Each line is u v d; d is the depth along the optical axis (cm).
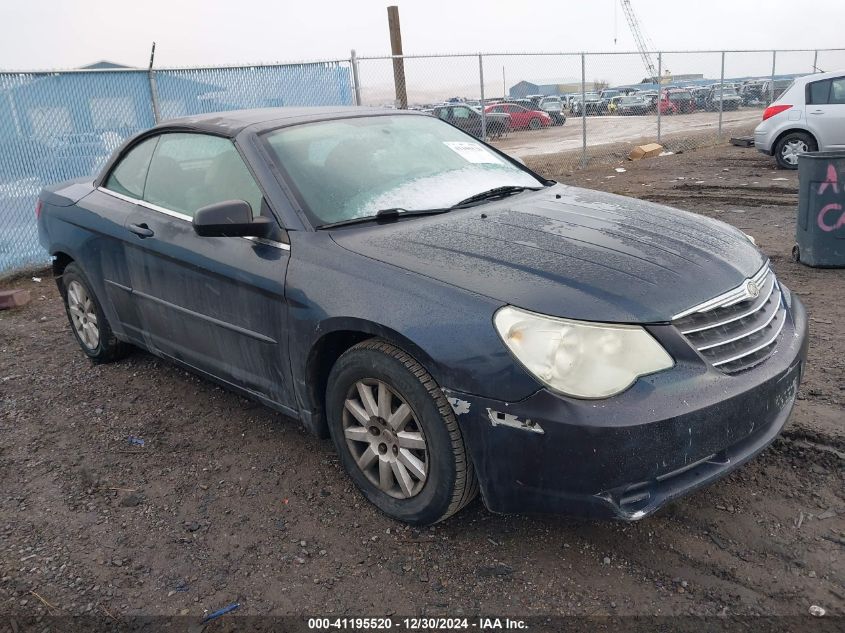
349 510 312
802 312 329
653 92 1931
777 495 302
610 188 1172
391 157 371
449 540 288
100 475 354
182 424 405
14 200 805
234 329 346
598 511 243
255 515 313
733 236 333
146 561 286
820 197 597
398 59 1183
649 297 254
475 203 354
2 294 673
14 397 456
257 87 998
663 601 248
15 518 320
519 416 244
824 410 363
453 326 256
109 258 430
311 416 323
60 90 825
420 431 274
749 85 2192
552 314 246
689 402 242
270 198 329
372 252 295
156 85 898
